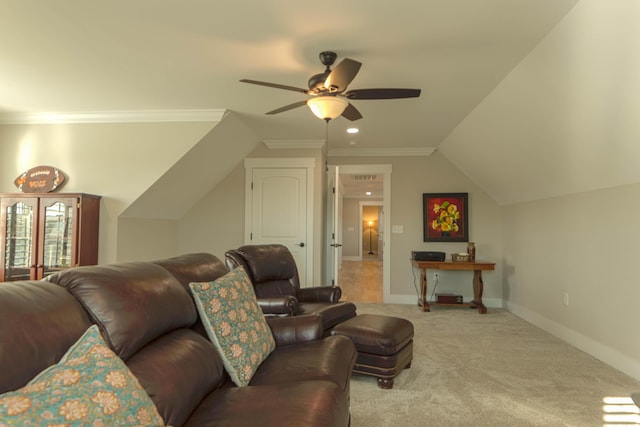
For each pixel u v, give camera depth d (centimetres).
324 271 598
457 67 304
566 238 402
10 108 419
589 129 295
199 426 134
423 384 286
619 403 256
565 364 329
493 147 447
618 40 219
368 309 550
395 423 230
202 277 211
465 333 426
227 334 185
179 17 238
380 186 1134
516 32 251
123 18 240
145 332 142
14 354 96
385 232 603
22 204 413
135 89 361
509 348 373
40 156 448
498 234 578
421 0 218
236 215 572
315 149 562
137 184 435
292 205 562
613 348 326
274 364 196
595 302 352
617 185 323
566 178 379
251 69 314
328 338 234
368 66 304
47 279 138
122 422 96
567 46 250
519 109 347
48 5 226
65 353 109
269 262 359
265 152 569
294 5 225
